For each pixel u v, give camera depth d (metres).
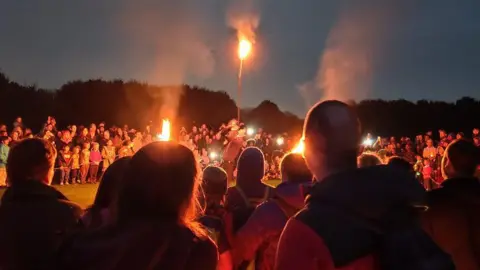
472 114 40.16
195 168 2.19
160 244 2.00
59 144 20.23
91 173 21.31
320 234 1.98
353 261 1.96
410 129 40.59
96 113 36.72
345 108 2.24
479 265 3.40
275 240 3.46
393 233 1.98
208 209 4.05
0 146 17.92
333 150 2.18
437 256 1.97
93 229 2.13
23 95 33.50
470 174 3.50
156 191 2.05
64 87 36.59
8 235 2.89
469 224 3.39
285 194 3.44
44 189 3.08
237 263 3.65
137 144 22.19
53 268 2.07
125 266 1.96
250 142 10.12
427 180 21.05
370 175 2.09
